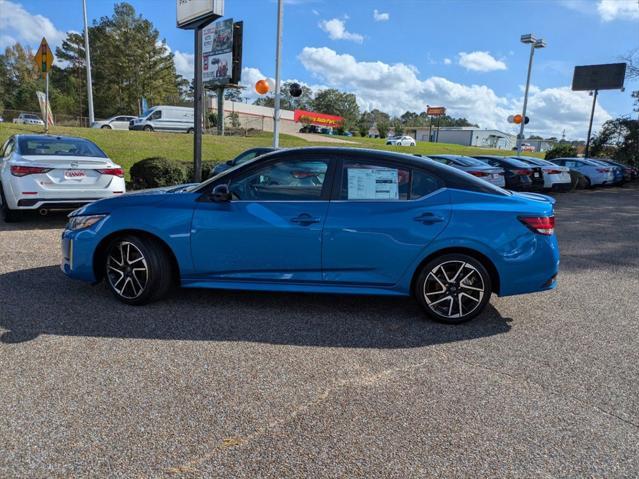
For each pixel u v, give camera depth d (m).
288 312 4.43
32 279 5.11
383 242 4.11
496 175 14.57
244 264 4.28
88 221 4.47
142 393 2.96
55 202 7.38
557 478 2.33
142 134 22.25
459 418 2.81
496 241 4.07
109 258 4.46
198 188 4.42
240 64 20.75
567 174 17.25
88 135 19.73
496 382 3.26
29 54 78.12
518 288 4.18
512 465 2.41
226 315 4.30
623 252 7.81
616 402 3.04
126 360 3.38
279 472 2.31
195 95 8.02
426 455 2.47
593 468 2.41
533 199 4.41
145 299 4.40
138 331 3.88
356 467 2.36
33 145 7.98
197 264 4.32
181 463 2.35
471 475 2.33
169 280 4.46
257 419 2.74
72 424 2.63
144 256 4.32
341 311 4.51
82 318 4.10
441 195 4.18
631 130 28.02
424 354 3.67
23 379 3.07
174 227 4.28
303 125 66.88
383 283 4.20
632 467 2.43
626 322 4.51
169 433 2.58
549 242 4.18
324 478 2.28
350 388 3.11
